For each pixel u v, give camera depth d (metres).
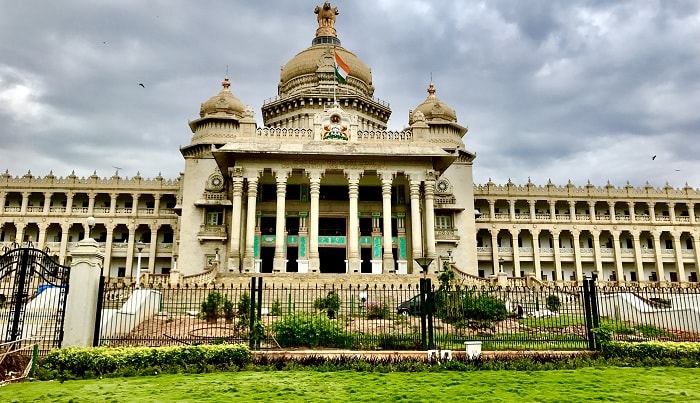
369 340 19.62
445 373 15.77
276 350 18.20
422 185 49.31
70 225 67.50
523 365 16.52
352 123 49.69
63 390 13.38
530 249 70.81
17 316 18.38
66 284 18.61
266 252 50.81
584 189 72.44
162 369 15.95
